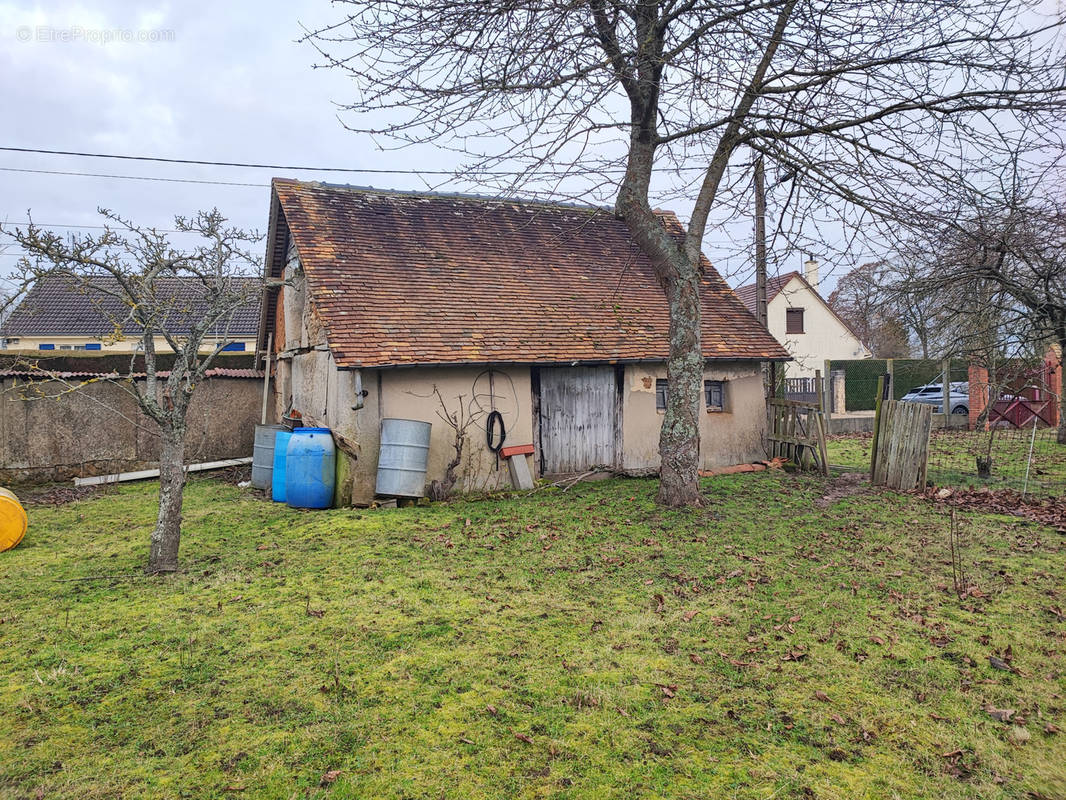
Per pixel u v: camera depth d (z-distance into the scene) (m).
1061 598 6.11
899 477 11.48
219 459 14.62
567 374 12.38
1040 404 17.50
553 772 3.58
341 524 8.90
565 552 7.61
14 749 3.77
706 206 9.45
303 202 12.97
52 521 9.49
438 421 11.09
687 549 7.67
